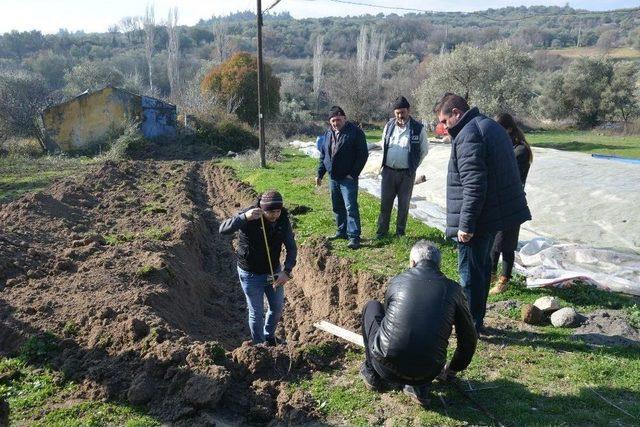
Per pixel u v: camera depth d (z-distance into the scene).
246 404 4.93
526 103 40.44
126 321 5.92
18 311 6.47
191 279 8.73
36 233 9.68
